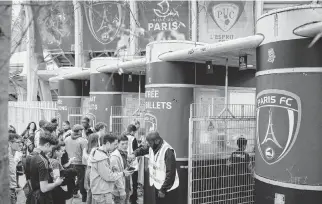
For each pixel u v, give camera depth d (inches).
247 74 248.8
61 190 154.4
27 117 492.7
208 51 183.8
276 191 138.9
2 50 57.7
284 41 137.0
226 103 199.9
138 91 343.0
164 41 217.2
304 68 132.0
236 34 602.9
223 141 192.9
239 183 188.9
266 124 144.6
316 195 130.6
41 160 140.4
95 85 335.6
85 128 272.8
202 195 180.4
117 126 321.7
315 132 130.7
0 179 59.2
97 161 163.3
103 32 497.0
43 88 623.5
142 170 280.7
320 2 135.6
